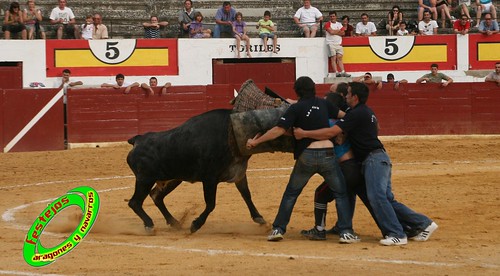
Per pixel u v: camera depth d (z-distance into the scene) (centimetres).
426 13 3228
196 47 3058
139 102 2777
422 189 1747
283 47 3094
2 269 1006
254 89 1240
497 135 2903
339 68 3094
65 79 2891
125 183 1956
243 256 1076
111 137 2761
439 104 2888
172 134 1271
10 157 2512
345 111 1227
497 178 1909
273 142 1209
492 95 2898
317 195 1203
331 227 1326
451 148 2592
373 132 1160
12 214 1498
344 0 3466
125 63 3019
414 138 2875
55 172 2177
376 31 3281
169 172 1273
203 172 1248
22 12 3012
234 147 1233
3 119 2678
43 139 2709
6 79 2927
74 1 3297
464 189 1734
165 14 3347
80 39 3008
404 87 2881
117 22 3303
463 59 3162
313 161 1147
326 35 3100
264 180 1970
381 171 1152
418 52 3152
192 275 962
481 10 3406
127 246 1160
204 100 2806
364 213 1447
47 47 2961
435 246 1139
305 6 3231
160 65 3042
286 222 1194
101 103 2753
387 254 1084
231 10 3120
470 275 956
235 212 1498
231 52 3077
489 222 1348
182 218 1342
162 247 1150
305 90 1162
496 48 3167
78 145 2738
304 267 1001
